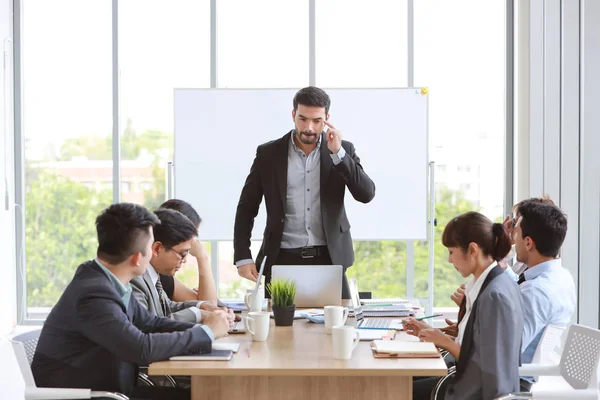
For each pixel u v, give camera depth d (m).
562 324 3.12
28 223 7.20
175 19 7.00
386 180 6.11
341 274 3.60
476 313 2.56
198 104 6.12
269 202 4.06
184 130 6.14
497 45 6.82
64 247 7.20
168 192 6.16
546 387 3.18
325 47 6.89
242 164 6.13
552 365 2.88
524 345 3.04
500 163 6.83
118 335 2.46
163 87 7.05
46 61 7.16
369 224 6.13
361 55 6.88
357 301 3.65
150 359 2.46
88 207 7.18
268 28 6.92
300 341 2.81
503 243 2.63
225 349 2.61
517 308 2.57
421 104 6.07
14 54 7.12
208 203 6.13
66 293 2.57
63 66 7.14
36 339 2.81
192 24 6.99
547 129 6.12
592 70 5.23
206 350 2.54
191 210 3.76
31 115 7.17
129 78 7.08
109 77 7.11
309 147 4.04
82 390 2.45
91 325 2.49
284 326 3.14
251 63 6.95
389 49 6.87
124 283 2.63
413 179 6.09
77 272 2.60
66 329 2.54
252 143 6.12
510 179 6.78
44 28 7.15
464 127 6.84
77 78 7.14
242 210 4.16
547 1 6.09
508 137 6.76
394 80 6.88
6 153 6.89
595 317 5.27
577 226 5.56
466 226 2.64
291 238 4.06
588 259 5.27
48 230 7.21
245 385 2.57
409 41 6.83
